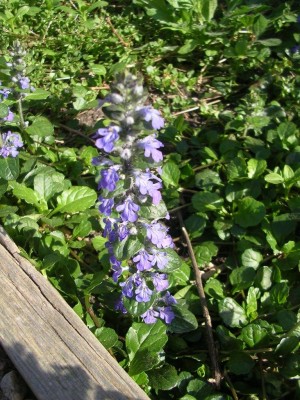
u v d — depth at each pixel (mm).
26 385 223
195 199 310
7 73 341
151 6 435
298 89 383
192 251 292
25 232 275
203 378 243
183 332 249
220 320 271
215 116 376
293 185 321
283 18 430
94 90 398
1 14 420
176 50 423
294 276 286
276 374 245
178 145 354
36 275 249
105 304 262
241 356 243
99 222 299
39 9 427
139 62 416
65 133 374
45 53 407
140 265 219
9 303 238
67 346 224
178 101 390
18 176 311
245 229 304
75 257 293
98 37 423
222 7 468
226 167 332
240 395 244
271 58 424
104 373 215
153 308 241
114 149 194
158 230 216
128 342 238
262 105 365
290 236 304
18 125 340
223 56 426
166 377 229
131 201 207
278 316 249
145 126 192
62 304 238
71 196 293
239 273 275
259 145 343
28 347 224
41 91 338
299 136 350
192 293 274
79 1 435
